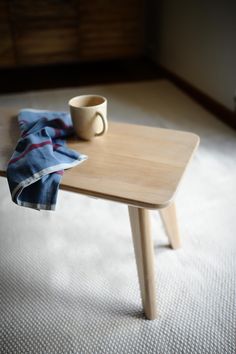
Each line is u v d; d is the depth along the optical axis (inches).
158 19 116.3
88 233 47.5
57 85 111.2
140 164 29.6
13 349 33.0
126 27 117.0
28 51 112.7
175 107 91.0
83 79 116.5
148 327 34.7
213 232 46.9
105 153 31.3
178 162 29.8
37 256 43.9
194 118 83.8
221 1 76.8
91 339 33.7
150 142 33.2
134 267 41.8
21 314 36.5
